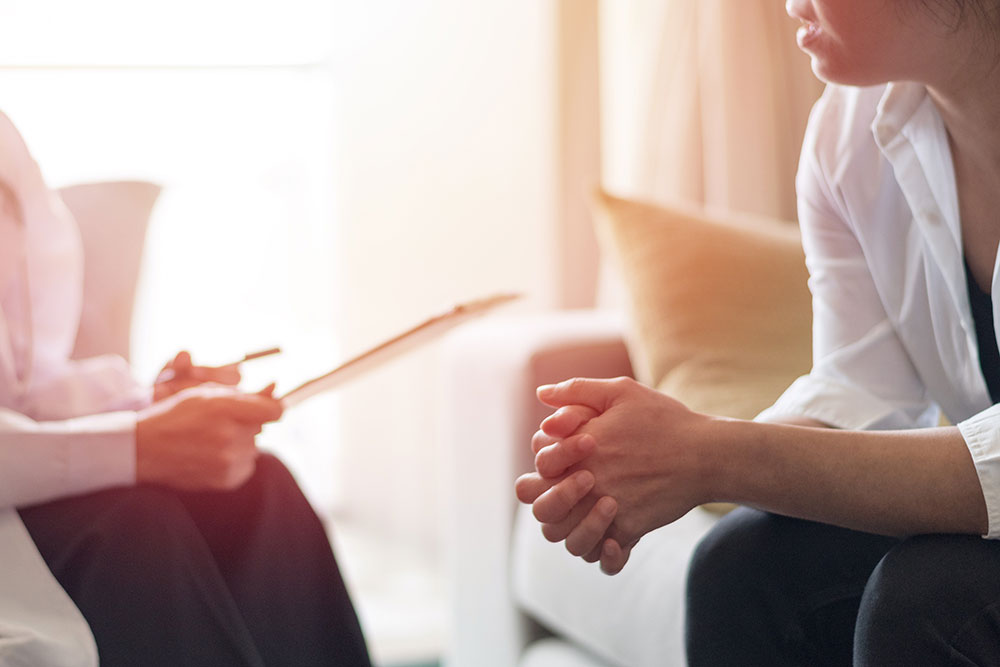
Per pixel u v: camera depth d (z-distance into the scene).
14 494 1.04
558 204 2.66
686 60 2.54
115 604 1.00
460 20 2.71
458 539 2.10
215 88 2.70
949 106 0.97
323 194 2.77
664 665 1.43
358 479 2.83
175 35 2.61
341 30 2.70
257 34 2.67
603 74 2.67
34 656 0.92
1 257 1.23
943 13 0.90
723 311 1.77
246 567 1.14
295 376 2.84
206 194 2.76
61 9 2.52
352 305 2.75
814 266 1.15
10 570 0.99
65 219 1.31
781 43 2.54
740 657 0.97
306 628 1.17
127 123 2.64
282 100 2.74
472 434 2.03
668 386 1.74
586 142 2.67
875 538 0.97
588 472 0.95
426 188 2.73
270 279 2.82
